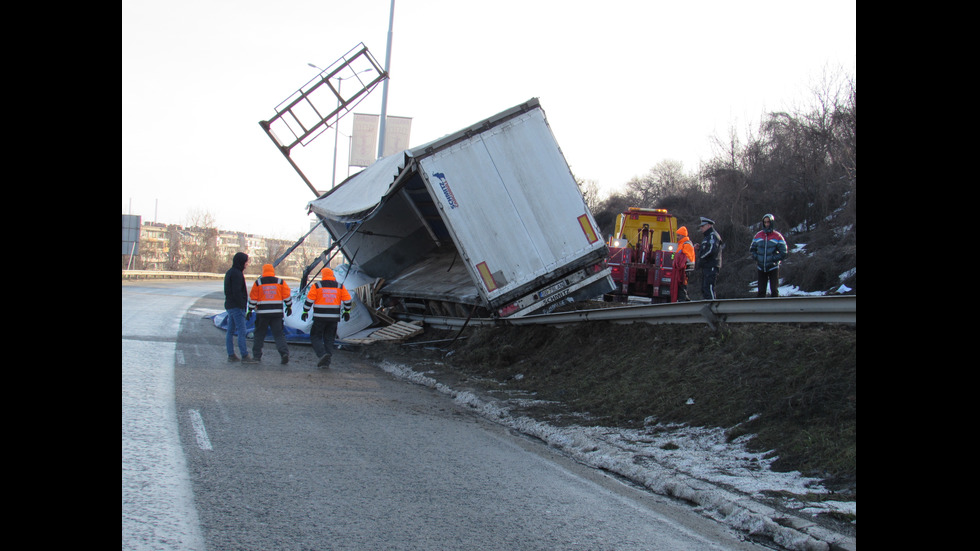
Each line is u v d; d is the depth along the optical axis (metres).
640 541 4.47
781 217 25.23
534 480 5.79
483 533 4.39
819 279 17.80
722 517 5.07
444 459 6.23
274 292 12.02
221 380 9.56
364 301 18.55
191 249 82.62
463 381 10.79
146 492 4.66
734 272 22.56
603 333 10.98
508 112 12.45
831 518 4.78
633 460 6.32
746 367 7.75
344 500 4.84
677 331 9.45
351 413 8.02
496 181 12.33
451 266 17.39
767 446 6.29
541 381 10.35
